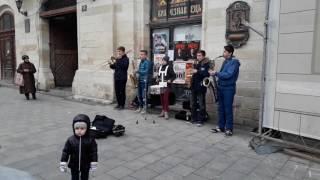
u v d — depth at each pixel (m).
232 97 5.98
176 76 7.82
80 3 10.22
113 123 6.08
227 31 6.79
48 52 12.65
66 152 3.33
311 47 4.72
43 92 12.12
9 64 14.87
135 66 8.82
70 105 9.30
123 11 9.05
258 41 6.39
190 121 7.12
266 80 5.34
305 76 4.83
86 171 3.43
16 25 13.64
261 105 5.43
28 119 7.46
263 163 4.70
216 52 7.08
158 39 8.80
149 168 4.50
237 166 4.59
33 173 4.30
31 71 10.39
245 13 6.48
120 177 4.19
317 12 4.62
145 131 6.35
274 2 5.11
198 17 7.79
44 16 12.17
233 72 5.86
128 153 5.09
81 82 10.37
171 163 4.68
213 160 4.81
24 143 5.60
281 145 5.22
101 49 9.70
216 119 7.19
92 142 3.37
